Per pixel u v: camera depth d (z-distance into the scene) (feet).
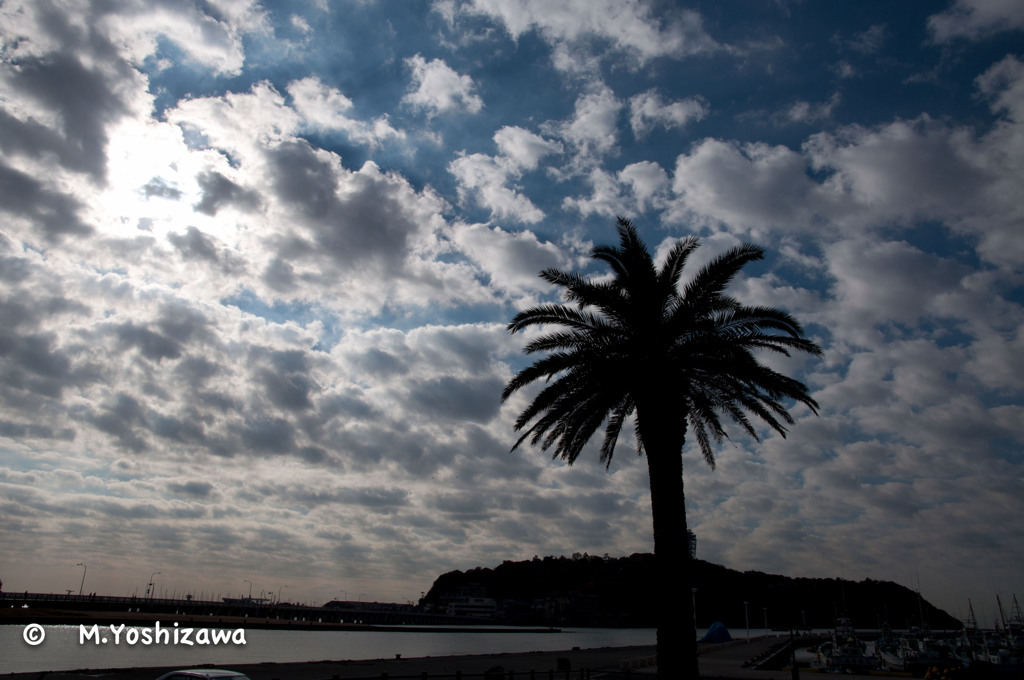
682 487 78.38
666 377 78.18
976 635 349.82
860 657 225.97
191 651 329.11
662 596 75.20
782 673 158.20
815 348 78.64
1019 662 249.14
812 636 527.81
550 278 81.61
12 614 510.58
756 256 77.82
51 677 98.22
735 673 154.61
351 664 149.38
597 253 82.58
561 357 80.89
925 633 449.89
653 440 79.20
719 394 88.02
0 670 197.36
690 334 81.66
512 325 83.66
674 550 75.82
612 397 81.35
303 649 373.40
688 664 72.49
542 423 84.58
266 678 101.40
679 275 84.89
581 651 235.20
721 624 295.28
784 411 84.28
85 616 552.00
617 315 82.79
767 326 79.36
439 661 167.63
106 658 256.73
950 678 109.81
